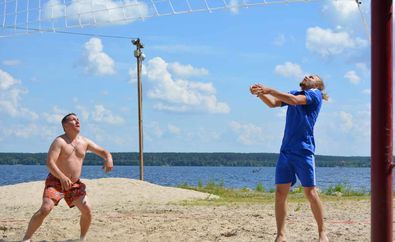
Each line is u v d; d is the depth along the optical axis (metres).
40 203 13.24
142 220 8.70
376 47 4.14
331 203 12.69
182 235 7.27
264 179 64.81
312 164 6.12
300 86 6.38
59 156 6.44
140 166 20.73
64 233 7.43
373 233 4.26
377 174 4.21
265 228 7.83
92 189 14.92
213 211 10.51
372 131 4.22
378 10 4.12
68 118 6.49
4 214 10.47
